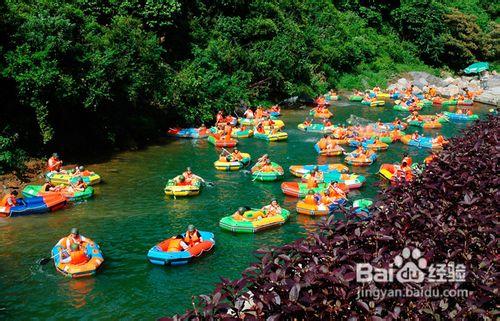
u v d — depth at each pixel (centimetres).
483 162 1273
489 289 681
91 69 2655
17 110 2534
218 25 4531
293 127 3872
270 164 2614
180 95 3544
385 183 2544
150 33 3569
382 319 657
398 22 6694
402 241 854
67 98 2514
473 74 6450
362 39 6041
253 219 1988
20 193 2258
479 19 7094
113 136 2930
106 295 1475
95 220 2011
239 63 4284
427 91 5562
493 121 1945
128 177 2550
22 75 2327
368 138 3406
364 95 5144
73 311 1388
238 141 3416
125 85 2948
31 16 2534
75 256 1583
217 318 699
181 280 1570
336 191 2238
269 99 4634
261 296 702
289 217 2105
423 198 1078
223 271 1631
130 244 1809
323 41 5594
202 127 3484
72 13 2898
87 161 2769
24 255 1698
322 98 4744
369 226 890
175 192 2284
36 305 1413
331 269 760
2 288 1493
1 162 2383
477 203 1023
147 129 3306
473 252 852
